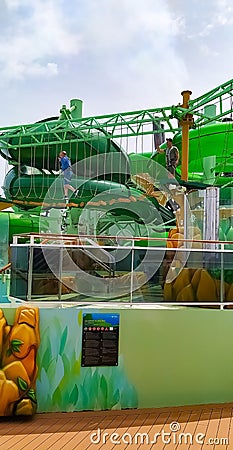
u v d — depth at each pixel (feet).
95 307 25.18
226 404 26.13
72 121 64.23
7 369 22.81
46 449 19.34
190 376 26.00
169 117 55.42
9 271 30.01
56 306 24.91
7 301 29.50
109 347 24.89
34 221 71.20
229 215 52.49
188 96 53.78
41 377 23.86
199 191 38.78
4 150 69.82
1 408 22.56
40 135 68.18
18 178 68.85
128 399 24.97
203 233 34.65
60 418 23.11
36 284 24.68
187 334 26.14
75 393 24.26
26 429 21.47
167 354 25.75
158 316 25.81
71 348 24.38
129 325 25.35
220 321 26.73
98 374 24.64
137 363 25.26
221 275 27.71
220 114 51.52
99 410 24.49
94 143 63.62
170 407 25.40
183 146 52.95
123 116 59.82
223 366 26.61
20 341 23.08
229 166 67.87
